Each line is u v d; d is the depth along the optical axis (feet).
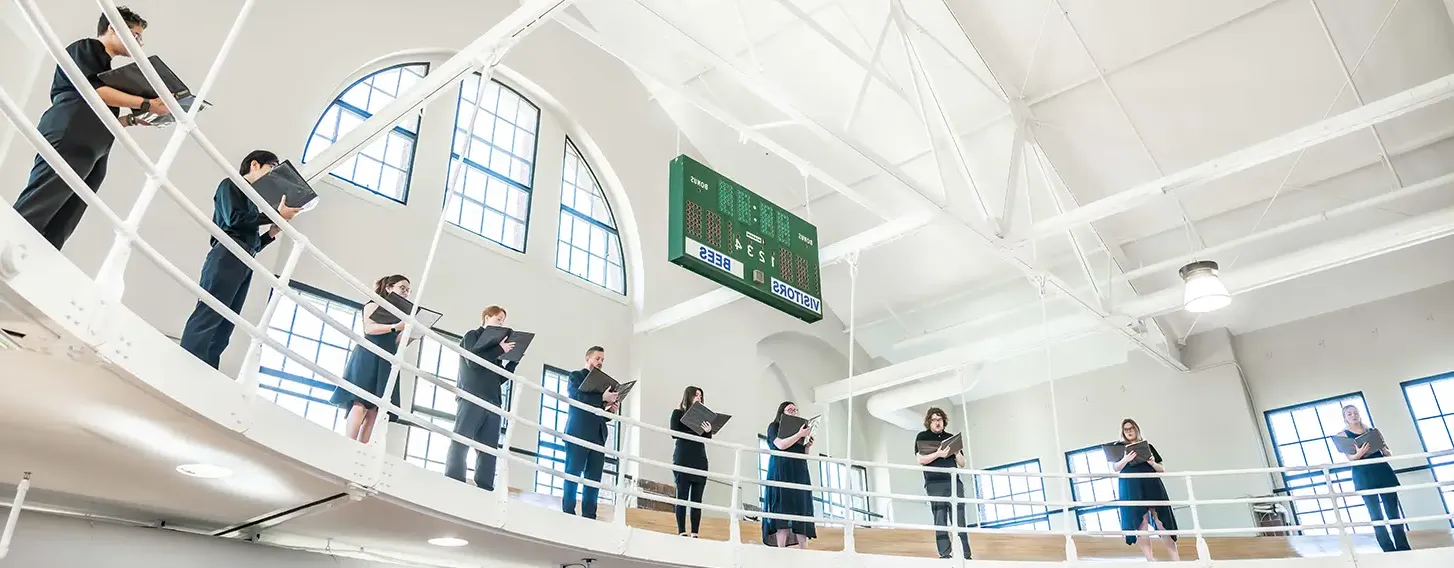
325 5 32.60
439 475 18.60
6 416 13.51
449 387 18.10
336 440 16.33
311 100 31.12
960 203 43.04
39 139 9.75
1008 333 48.14
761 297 32.14
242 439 14.29
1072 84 36.73
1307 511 44.16
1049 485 50.98
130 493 17.20
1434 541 34.50
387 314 20.30
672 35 25.35
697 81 42.42
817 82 39.88
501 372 19.49
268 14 30.58
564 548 21.67
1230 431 46.01
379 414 17.49
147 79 12.45
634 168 43.16
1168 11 33.94
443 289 34.30
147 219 25.81
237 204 16.12
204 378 13.56
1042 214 42.37
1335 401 44.83
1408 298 44.16
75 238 24.11
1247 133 37.17
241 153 28.58
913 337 51.90
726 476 24.54
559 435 20.43
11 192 22.38
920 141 40.78
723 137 45.21
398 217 33.68
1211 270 30.63
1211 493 45.68
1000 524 52.06
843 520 25.98
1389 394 43.34
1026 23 35.24
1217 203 40.98
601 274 41.50
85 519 17.35
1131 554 33.17
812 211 46.50
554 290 38.47
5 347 11.53
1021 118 36.91
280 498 17.54
